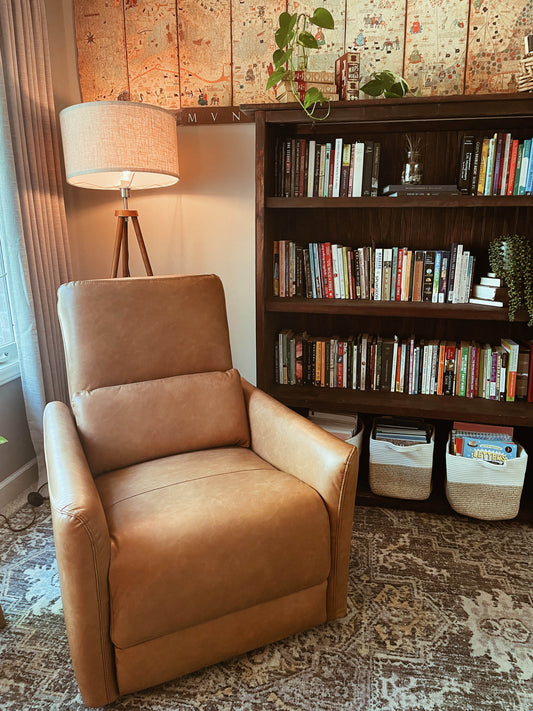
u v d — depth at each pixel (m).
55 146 2.32
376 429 2.23
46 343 2.26
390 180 2.26
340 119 1.90
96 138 1.95
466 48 2.15
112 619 1.22
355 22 2.21
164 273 2.65
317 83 1.97
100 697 1.27
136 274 2.67
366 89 2.01
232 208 2.51
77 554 1.14
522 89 1.85
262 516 1.36
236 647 1.40
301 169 2.13
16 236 2.07
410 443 2.17
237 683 1.38
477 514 2.05
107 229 2.64
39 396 2.21
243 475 1.54
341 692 1.35
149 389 1.71
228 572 1.31
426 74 2.20
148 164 2.02
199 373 1.83
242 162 2.45
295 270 2.29
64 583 1.19
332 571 1.51
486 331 2.33
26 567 1.83
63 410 1.70
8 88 2.01
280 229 2.36
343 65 1.98
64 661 1.44
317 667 1.42
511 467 1.96
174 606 1.26
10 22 1.98
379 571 1.80
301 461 1.55
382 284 2.21
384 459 2.13
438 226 2.27
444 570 1.81
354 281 2.23
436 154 2.20
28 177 2.12
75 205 2.64
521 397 2.18
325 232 2.37
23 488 2.34
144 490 1.46
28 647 1.49
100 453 1.60
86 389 1.67
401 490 2.15
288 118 1.94
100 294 1.72
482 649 1.48
